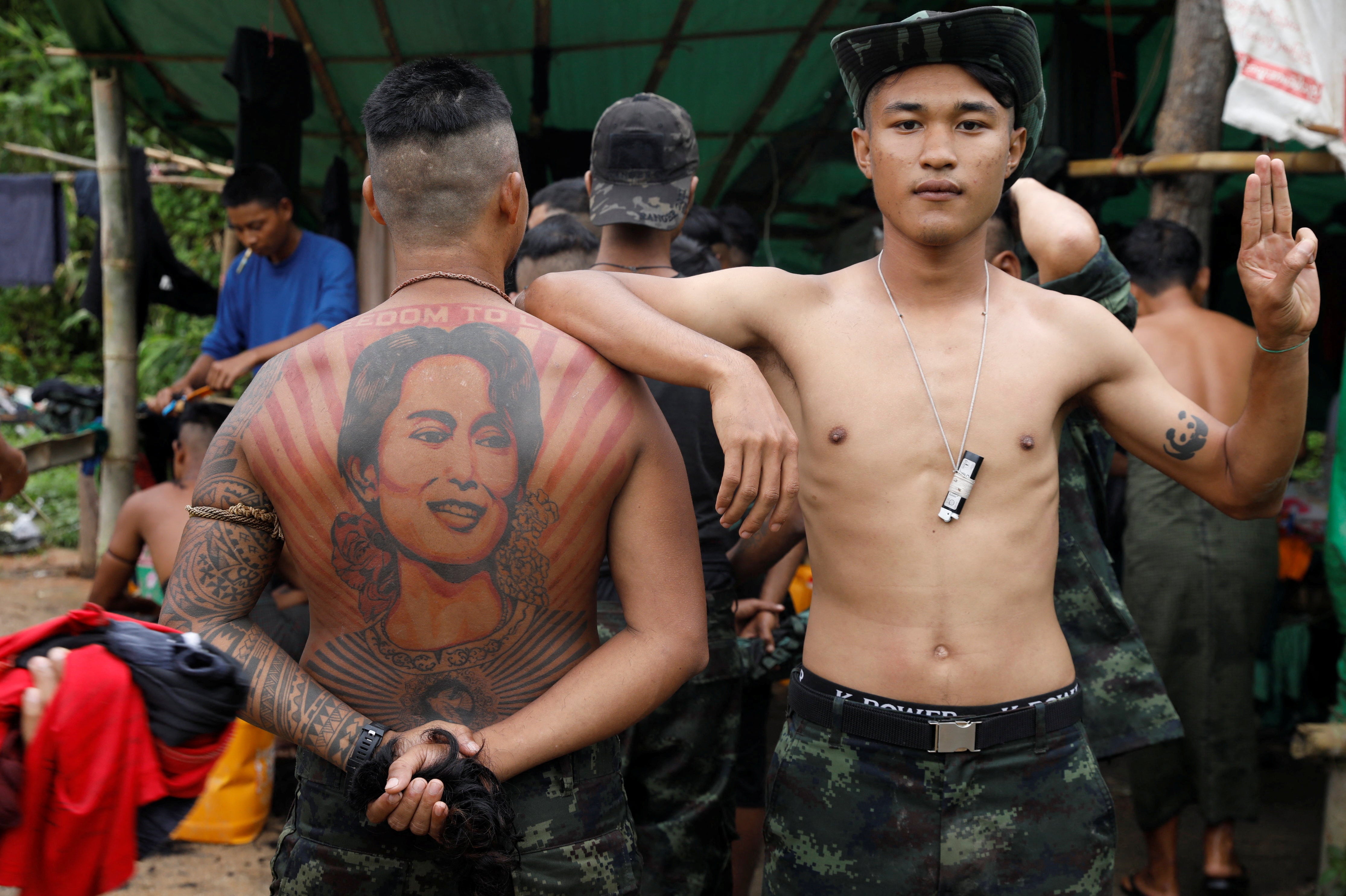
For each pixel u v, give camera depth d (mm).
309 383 1496
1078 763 1681
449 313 1519
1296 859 3346
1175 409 1754
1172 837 3105
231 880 3082
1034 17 5184
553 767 1505
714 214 4070
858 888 1651
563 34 4977
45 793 1112
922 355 1705
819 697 1697
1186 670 3170
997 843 1619
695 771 2395
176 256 5840
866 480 1673
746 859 2947
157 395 4969
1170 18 4914
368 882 1479
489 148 1544
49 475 8703
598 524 1533
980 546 1640
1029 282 2367
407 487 1458
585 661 1531
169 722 1184
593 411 1517
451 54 5195
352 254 5180
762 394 1484
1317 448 6109
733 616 2480
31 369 10758
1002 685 1628
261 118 4746
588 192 3527
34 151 6543
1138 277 3443
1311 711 4297
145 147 7090
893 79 1662
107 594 3670
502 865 1391
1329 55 2879
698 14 4801
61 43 10375
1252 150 5500
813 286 1792
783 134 6188
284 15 4668
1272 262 1557
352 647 1501
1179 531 3182
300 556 1504
